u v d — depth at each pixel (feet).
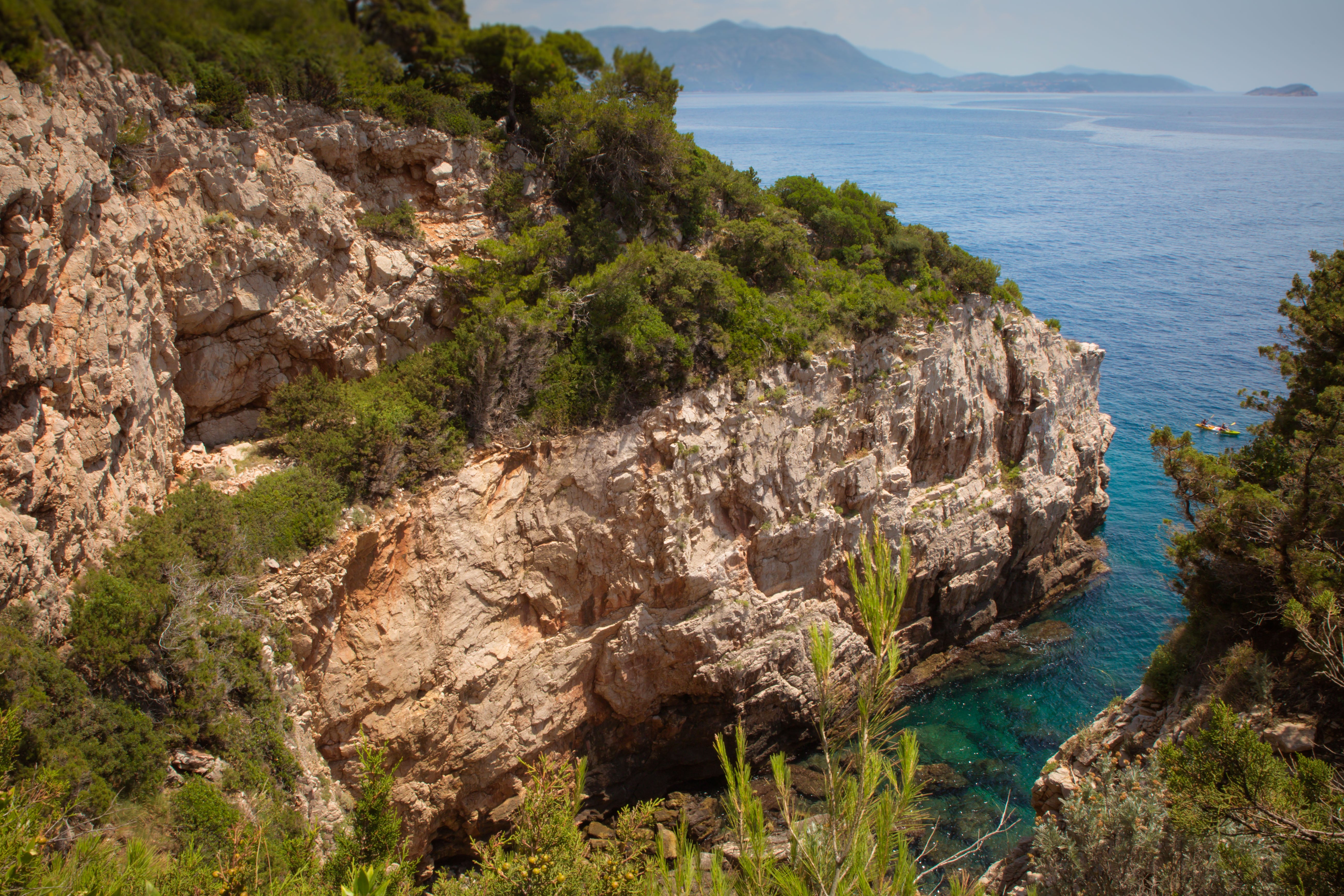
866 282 132.57
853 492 122.42
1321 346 100.48
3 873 32.53
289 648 78.89
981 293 144.05
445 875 58.85
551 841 47.96
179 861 41.81
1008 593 148.05
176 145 79.61
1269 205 504.43
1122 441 201.16
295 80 88.89
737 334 111.86
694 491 106.22
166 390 81.87
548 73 116.47
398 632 89.97
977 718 122.93
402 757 91.30
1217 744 42.93
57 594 60.18
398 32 96.89
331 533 83.56
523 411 102.01
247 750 66.49
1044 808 77.61
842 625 123.13
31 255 58.18
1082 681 130.31
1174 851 47.32
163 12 73.56
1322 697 68.13
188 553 72.08
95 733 55.83
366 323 98.99
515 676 98.94
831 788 32.58
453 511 94.38
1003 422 147.23
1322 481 75.10
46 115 61.05
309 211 92.07
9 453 56.85
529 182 116.88
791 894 32.07
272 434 93.61
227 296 85.56
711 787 114.62
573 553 101.14
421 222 106.42
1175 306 302.45
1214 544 82.64
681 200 129.18
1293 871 39.68
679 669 108.47
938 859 97.25
